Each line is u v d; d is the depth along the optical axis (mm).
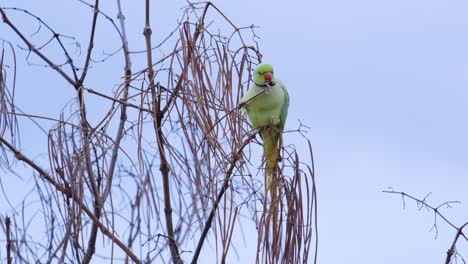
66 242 7320
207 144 7613
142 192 7543
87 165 7668
